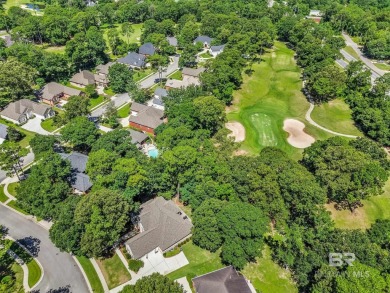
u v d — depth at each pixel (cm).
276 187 6994
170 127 9469
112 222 6262
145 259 6694
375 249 5859
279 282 6381
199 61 16750
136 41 19362
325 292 5272
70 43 14962
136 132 10600
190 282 6247
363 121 10994
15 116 11406
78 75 14150
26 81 12231
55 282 6331
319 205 6981
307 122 11756
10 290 5925
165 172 7731
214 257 6794
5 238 7244
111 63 15062
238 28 18350
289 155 10138
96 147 8888
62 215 6681
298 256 6250
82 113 10969
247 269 6581
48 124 11494
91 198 6241
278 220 6950
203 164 7744
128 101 13075
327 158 7806
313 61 14862
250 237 6312
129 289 4956
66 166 7969
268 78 14800
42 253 6938
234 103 12800
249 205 6706
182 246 7000
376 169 7462
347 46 18900
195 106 10244
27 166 9531
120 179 7181
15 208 8094
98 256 6769
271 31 18275
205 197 7400
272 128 11388
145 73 15512
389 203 8462
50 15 18538
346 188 7312
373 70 15800
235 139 10694
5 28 19812
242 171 7594
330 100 12962
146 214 7269
